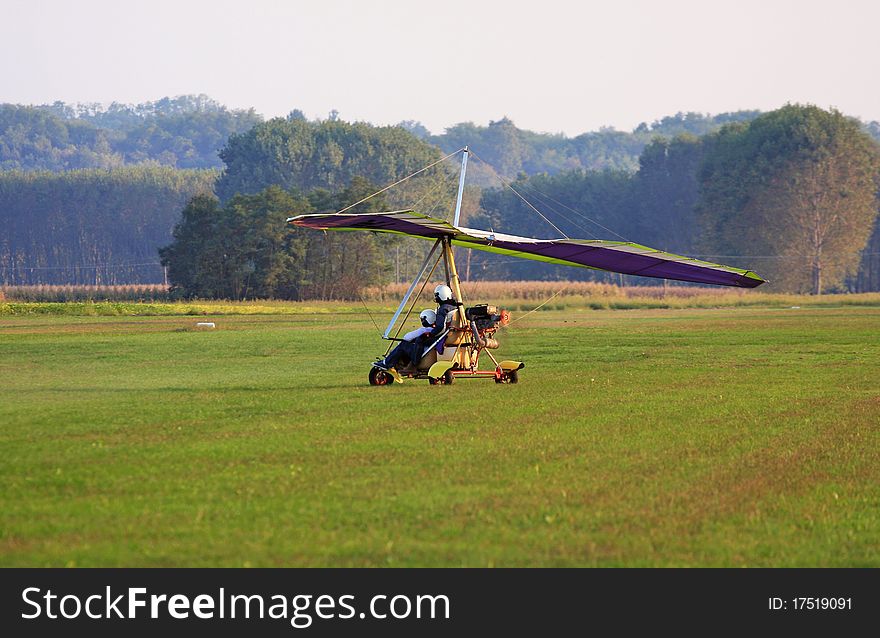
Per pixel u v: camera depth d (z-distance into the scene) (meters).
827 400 74.19
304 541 35.53
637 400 73.38
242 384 82.31
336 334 155.12
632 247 83.00
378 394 75.38
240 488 42.44
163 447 51.41
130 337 145.75
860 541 37.22
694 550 35.72
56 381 84.19
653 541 36.38
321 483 43.56
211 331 164.12
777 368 100.62
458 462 48.44
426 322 84.31
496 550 35.12
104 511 38.56
